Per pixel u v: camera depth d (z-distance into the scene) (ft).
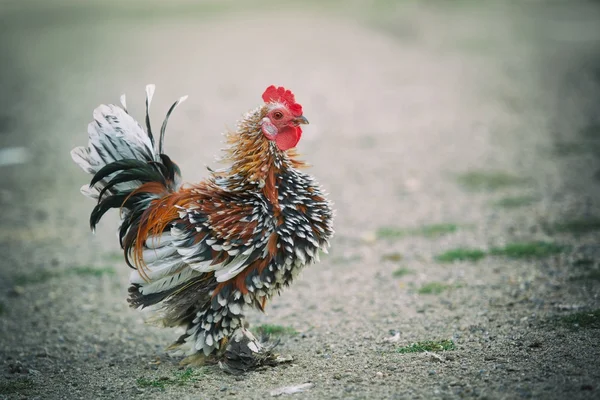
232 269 14.43
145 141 15.66
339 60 64.28
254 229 14.46
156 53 69.87
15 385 15.94
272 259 14.64
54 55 70.74
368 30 78.23
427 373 14.35
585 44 66.74
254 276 14.67
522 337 16.24
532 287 20.25
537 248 23.50
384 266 23.76
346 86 54.75
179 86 56.39
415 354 15.70
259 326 19.11
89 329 20.11
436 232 26.66
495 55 64.59
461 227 26.96
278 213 14.74
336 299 21.13
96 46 74.49
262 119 15.02
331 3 96.07
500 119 44.01
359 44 71.36
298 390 13.99
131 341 19.11
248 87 55.21
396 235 26.76
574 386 12.85
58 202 33.83
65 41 77.66
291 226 14.64
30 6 95.86
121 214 16.05
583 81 52.80
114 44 75.31
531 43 69.21
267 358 15.88
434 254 24.40
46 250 27.50
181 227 14.71
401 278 22.44
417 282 21.88
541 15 85.76
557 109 45.62
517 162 35.22
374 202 30.96
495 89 52.16
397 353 15.96
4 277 24.61
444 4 94.27
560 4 92.68
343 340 17.56
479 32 76.02
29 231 29.84
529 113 45.06
